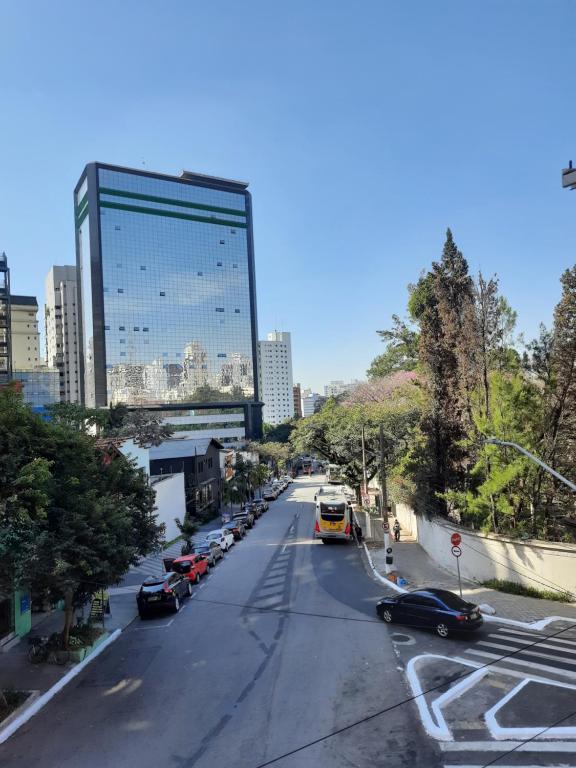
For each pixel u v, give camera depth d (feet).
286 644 55.72
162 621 69.36
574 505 75.46
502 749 33.06
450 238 97.71
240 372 479.00
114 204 430.61
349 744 34.65
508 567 74.69
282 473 439.63
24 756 35.86
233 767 32.65
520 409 76.18
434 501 100.99
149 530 66.95
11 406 46.03
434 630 56.75
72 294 488.02
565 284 72.28
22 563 42.68
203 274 467.11
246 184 499.51
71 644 56.03
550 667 45.88
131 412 176.35
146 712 41.57
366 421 138.72
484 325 83.92
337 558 105.70
